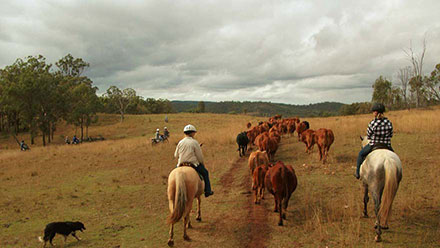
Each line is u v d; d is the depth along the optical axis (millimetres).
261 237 5758
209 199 8562
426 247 4742
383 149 5512
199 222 6824
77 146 26750
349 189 7926
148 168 14117
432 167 8898
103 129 51062
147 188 10523
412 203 6512
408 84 54500
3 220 7770
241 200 8234
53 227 5914
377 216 5082
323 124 22797
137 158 17531
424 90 55000
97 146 25062
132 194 9844
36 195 10328
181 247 5500
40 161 18859
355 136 15594
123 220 7398
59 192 10523
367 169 5453
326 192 7938
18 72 44625
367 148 5926
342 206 6840
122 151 20766
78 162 17578
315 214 6277
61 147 26844
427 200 6656
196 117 60656
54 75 45281
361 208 6660
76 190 10656
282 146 16172
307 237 5527
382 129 5641
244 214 7113
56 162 18094
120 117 63344
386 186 4891
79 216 7918
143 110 100438
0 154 25234
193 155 6223
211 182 10500
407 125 16531
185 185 5445
